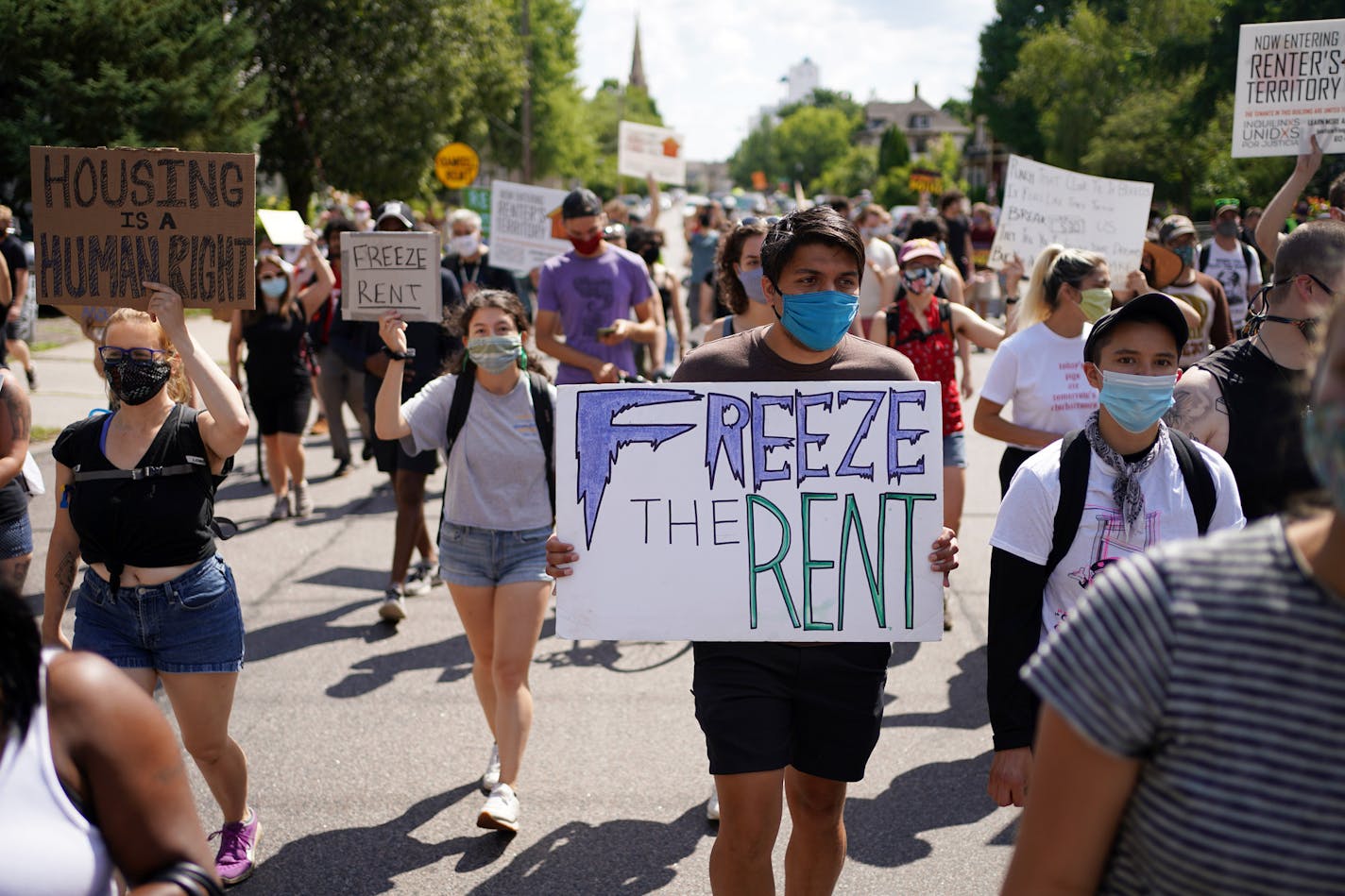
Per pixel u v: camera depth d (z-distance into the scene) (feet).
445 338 21.08
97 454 10.62
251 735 15.40
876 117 574.15
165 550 10.65
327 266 28.30
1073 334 14.94
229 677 11.16
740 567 9.48
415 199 107.14
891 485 9.46
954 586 21.71
